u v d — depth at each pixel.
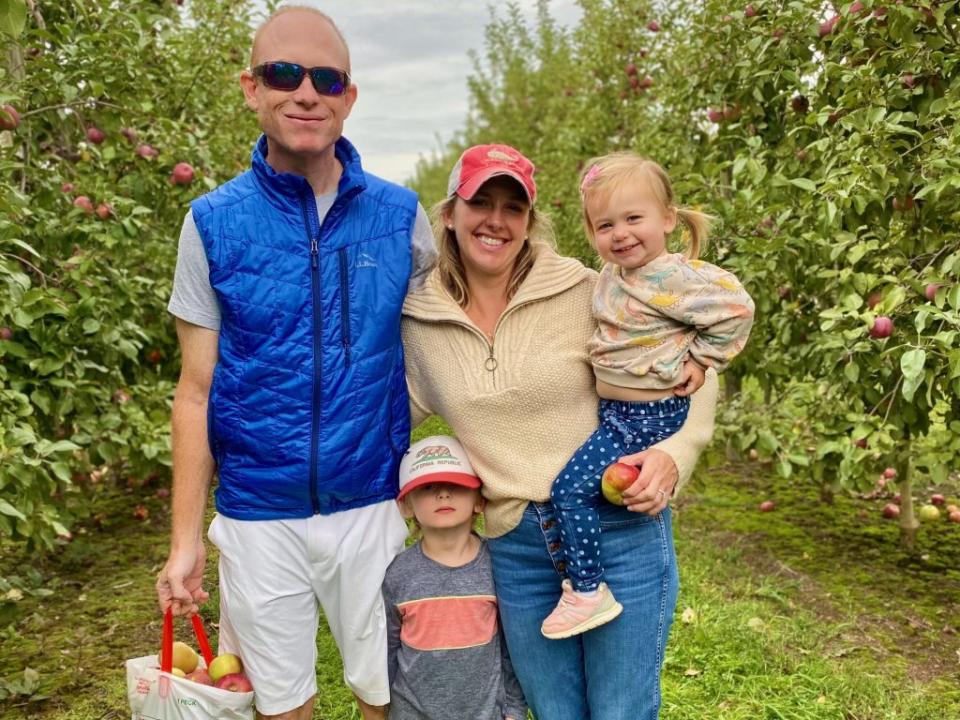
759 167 4.05
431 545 2.21
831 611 3.92
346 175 2.01
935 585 4.18
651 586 2.06
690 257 2.16
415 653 2.16
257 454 2.00
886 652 3.54
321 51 1.91
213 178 5.07
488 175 1.93
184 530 2.05
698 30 5.17
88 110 4.27
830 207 3.38
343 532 2.10
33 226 3.85
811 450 4.23
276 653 2.11
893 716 3.03
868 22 3.71
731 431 4.37
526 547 2.09
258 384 1.97
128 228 3.95
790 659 3.42
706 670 3.31
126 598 4.23
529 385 2.02
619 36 7.72
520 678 2.19
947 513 5.16
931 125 3.63
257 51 1.93
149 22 4.35
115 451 4.04
